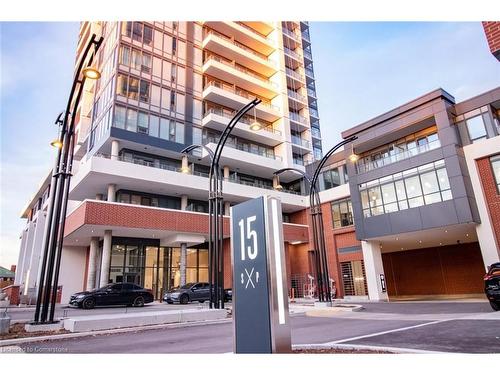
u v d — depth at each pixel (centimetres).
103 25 3622
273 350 422
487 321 924
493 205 2005
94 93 3428
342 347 628
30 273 2744
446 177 2136
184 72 3466
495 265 1205
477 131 2155
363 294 2669
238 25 4088
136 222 2292
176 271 2792
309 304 2134
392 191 2427
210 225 1530
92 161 2306
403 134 2547
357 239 2592
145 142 2867
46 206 3334
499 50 838
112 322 1034
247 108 1533
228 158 3266
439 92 2242
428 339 702
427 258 2922
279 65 4409
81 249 2809
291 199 3362
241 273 484
